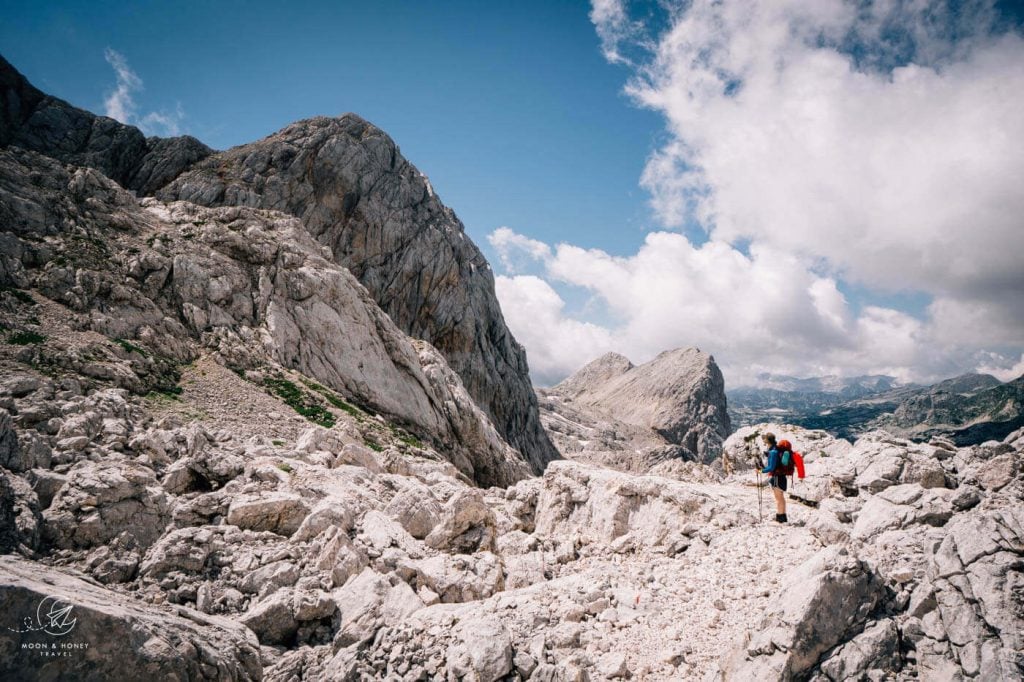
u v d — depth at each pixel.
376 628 9.58
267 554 12.30
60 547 11.23
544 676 8.28
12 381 18.97
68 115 84.25
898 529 11.15
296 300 51.66
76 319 34.91
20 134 78.62
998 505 11.10
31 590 7.36
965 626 7.71
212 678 8.44
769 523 13.61
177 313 43.47
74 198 45.12
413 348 64.12
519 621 9.88
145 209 51.25
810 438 22.56
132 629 7.80
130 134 86.31
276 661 9.71
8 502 11.15
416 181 102.38
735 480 20.89
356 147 93.69
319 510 13.77
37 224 40.00
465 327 96.94
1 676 6.99
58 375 28.28
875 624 8.17
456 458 58.91
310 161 89.00
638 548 14.55
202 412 32.94
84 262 39.34
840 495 15.41
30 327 31.86
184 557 11.58
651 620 10.37
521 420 107.38
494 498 22.94
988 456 15.71
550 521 17.89
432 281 95.12
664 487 15.75
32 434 14.22
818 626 7.98
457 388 64.94
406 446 43.41
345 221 89.19
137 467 15.04
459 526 14.63
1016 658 7.14
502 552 14.73
